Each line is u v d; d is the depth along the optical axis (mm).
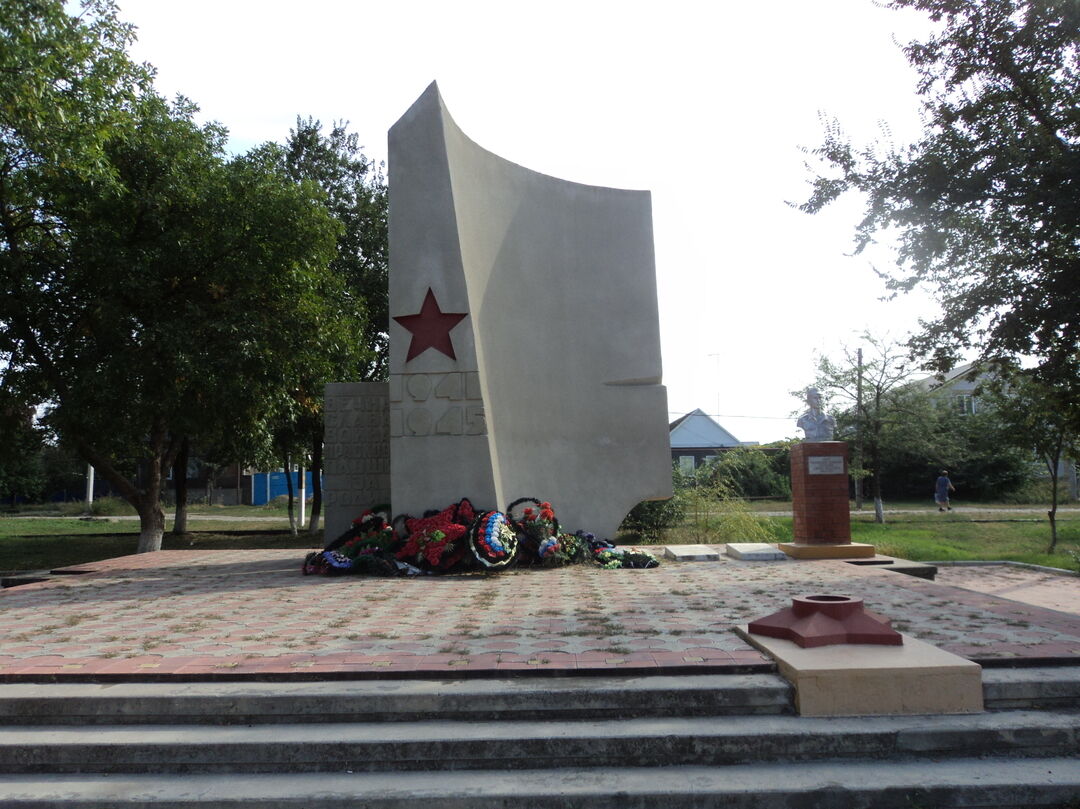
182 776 4145
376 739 4188
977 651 5113
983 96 9797
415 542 10219
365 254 23266
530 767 4156
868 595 7848
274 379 14023
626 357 12297
